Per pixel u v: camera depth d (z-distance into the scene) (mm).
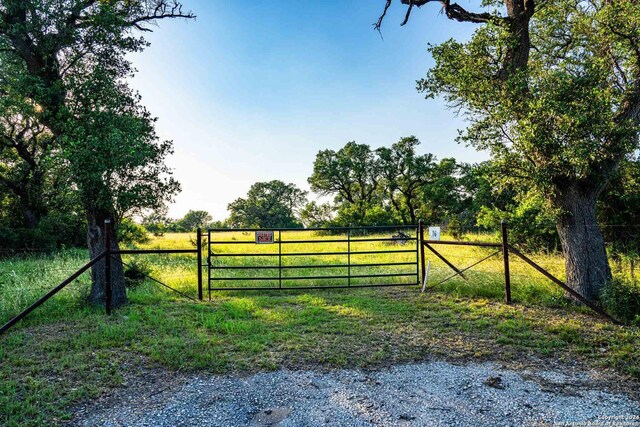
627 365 4625
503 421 3473
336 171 45906
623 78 7480
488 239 17609
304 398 3951
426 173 43281
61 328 6121
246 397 3979
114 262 7582
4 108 8656
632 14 6465
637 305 6289
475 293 8305
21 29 6848
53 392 4027
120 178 7297
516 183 7914
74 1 7199
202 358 4887
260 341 5547
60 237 19469
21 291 7895
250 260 14953
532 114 6559
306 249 19875
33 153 17438
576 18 9250
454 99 8734
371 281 10156
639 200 10984
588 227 7273
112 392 4074
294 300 8109
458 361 4895
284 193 68562
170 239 28031
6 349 5215
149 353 5109
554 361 4859
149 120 8328
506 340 5512
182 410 3719
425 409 3703
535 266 7047
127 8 8430
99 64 7562
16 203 20203
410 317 6762
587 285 7160
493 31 7832
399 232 24312
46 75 7441
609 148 6727
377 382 4312
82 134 6734
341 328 6113
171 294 8695
